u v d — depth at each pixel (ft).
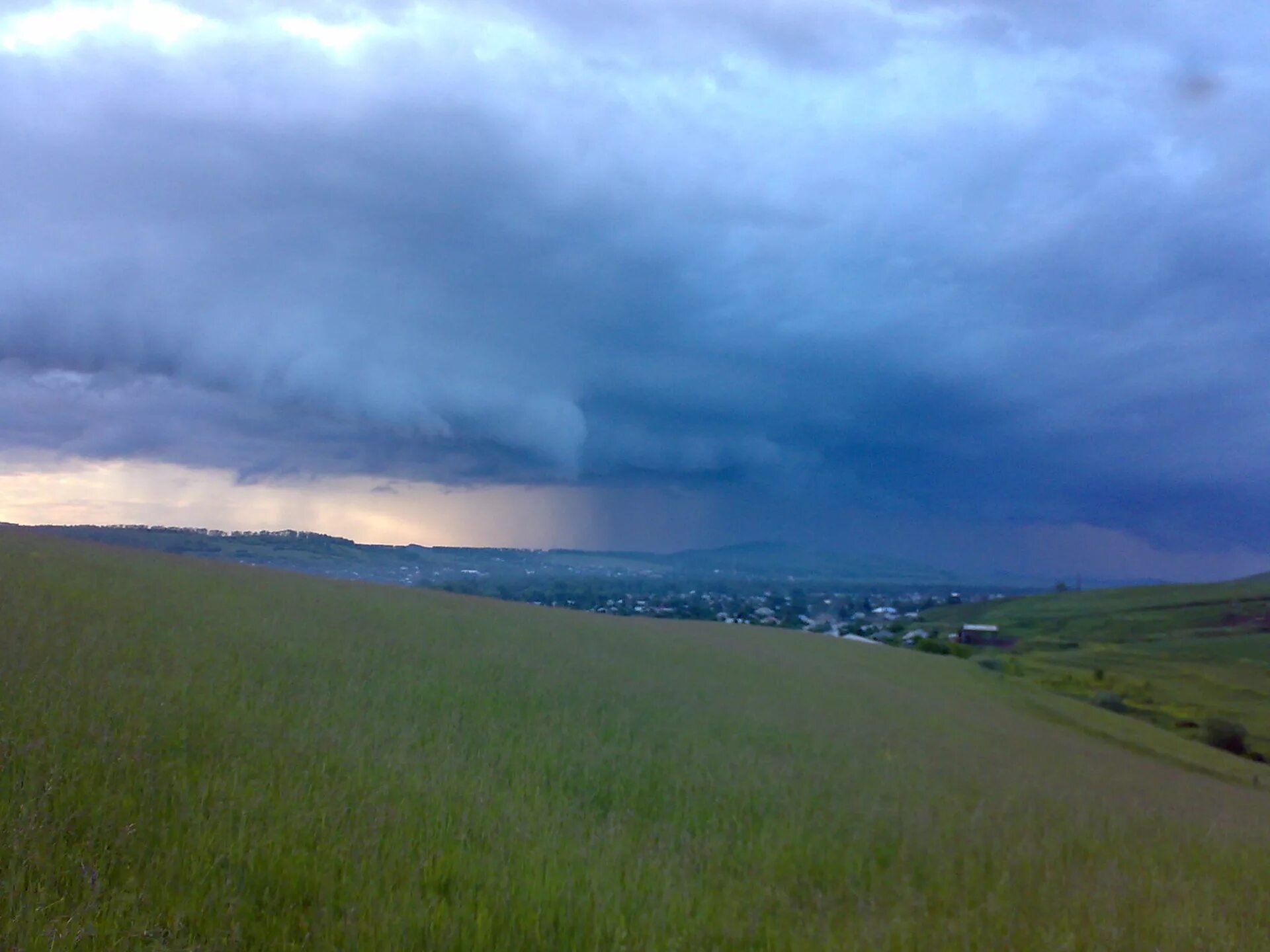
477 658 73.05
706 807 35.40
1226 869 34.73
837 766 49.39
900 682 140.77
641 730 52.44
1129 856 34.60
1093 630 316.60
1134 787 68.13
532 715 51.29
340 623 80.07
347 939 19.53
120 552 119.96
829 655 164.35
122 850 21.53
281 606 84.84
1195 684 212.43
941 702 120.88
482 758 37.86
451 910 21.63
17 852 20.18
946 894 27.25
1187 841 40.11
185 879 20.84
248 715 36.01
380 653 65.57
